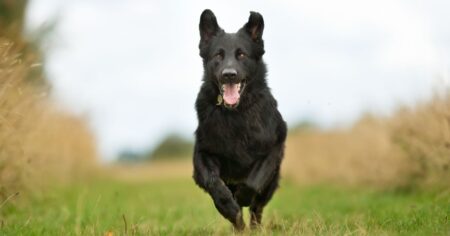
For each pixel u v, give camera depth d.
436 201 11.81
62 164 19.59
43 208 13.41
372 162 18.56
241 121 9.59
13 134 11.25
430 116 13.99
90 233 9.28
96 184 25.17
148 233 9.18
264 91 9.88
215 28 10.30
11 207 12.07
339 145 22.95
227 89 9.41
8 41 11.02
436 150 13.12
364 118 19.97
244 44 9.88
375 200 15.12
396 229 8.70
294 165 26.12
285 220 10.44
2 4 18.50
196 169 9.60
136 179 35.84
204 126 9.63
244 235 8.72
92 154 27.27
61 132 19.69
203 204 15.67
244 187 9.54
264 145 9.71
